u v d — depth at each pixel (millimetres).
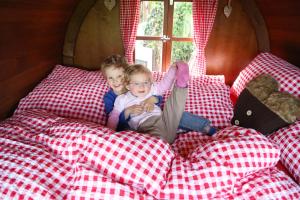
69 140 875
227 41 1920
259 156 818
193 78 1749
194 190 732
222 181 753
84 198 699
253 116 1145
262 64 1482
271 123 1069
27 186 717
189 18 1920
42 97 1368
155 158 792
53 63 1847
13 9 1153
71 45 1962
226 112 1417
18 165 776
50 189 731
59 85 1471
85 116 1345
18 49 1308
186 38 1972
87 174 731
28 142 909
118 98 1326
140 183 741
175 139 1259
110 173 754
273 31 1722
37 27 1479
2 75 1176
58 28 1788
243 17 1835
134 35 1923
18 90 1349
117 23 1922
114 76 1289
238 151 816
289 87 1220
